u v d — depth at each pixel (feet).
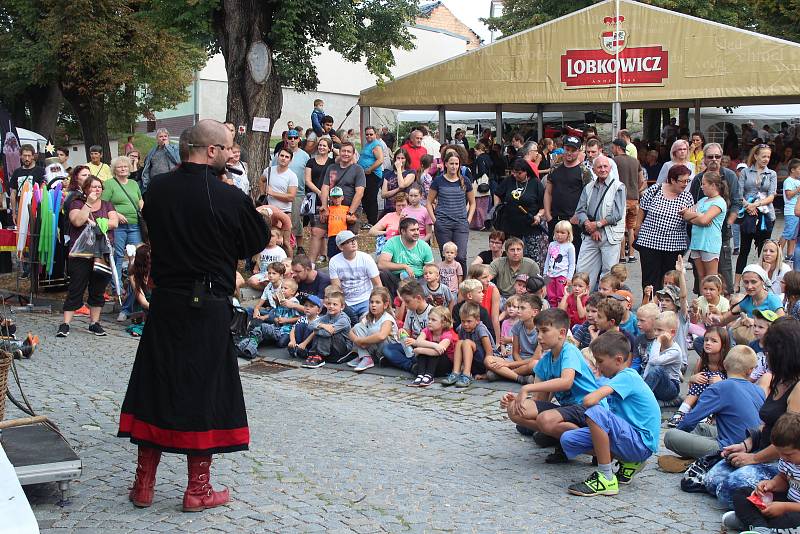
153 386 16.72
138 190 39.50
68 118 133.28
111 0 92.58
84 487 18.31
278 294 34.58
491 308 31.09
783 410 18.11
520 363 29.12
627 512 17.98
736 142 79.20
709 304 29.30
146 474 17.22
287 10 54.24
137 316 36.65
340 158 43.78
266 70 54.44
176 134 143.33
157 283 16.75
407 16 67.82
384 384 29.86
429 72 70.18
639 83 63.41
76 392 26.20
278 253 39.22
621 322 27.76
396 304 34.14
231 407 16.80
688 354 30.89
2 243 43.06
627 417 19.54
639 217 35.14
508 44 67.00
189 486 17.12
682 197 33.65
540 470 20.65
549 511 17.93
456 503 18.21
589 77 64.64
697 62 61.72
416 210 40.09
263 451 21.35
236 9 54.44
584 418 20.36
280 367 32.45
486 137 74.54
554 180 38.50
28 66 95.76
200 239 16.42
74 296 35.35
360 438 23.04
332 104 147.13
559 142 70.33
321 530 16.42
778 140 74.59
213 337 16.55
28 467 16.78
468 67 68.69
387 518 17.19
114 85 97.40
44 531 16.02
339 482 19.26
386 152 67.41
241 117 55.16
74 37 91.15
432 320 29.68
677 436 20.61
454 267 35.55
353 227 43.47
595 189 34.78
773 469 17.81
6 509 12.74
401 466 20.71
